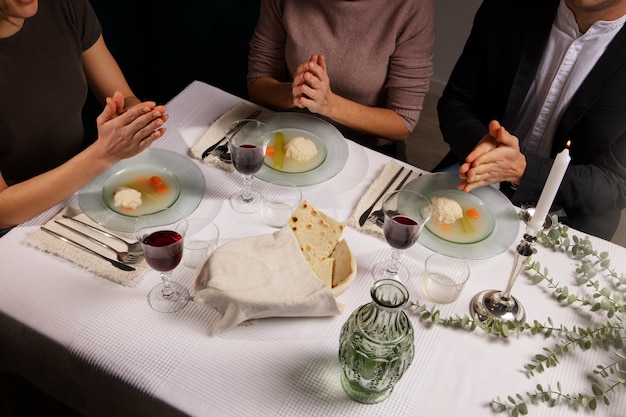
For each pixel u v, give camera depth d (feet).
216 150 5.10
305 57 6.23
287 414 3.39
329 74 6.31
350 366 3.27
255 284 3.74
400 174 5.04
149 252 3.52
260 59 6.63
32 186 4.36
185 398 3.43
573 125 5.68
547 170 5.14
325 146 5.26
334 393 3.51
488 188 4.98
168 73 9.40
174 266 3.70
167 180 4.75
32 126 5.24
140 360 3.60
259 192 4.79
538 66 5.92
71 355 3.66
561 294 4.13
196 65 9.23
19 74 4.98
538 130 6.18
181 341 3.71
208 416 3.36
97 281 4.02
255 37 6.63
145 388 3.48
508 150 4.83
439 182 5.00
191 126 5.41
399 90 6.23
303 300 3.68
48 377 4.08
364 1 5.74
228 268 3.80
